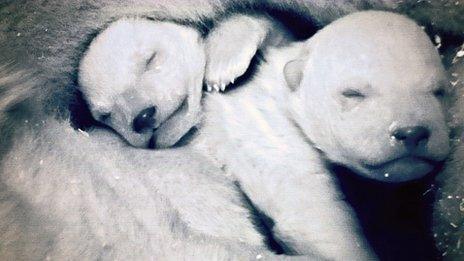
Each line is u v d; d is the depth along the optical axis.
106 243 0.35
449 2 0.39
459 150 0.35
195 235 0.36
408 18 0.37
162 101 0.36
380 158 0.33
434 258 0.35
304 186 0.35
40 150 0.37
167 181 0.37
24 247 0.35
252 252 0.35
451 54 0.38
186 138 0.38
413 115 0.32
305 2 0.40
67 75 0.38
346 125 0.34
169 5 0.39
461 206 0.35
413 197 0.36
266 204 0.36
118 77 0.36
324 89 0.35
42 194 0.36
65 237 0.35
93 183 0.36
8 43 0.39
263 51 0.39
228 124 0.37
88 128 0.38
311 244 0.35
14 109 0.38
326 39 0.36
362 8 0.40
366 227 0.35
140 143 0.37
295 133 0.36
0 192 0.36
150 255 0.35
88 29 0.38
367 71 0.34
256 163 0.36
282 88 0.38
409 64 0.33
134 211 0.36
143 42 0.37
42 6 0.39
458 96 0.36
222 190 0.37
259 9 0.40
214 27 0.39
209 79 0.37
